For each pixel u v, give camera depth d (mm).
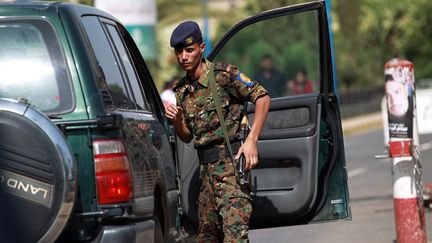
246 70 149125
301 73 109625
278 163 23969
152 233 19281
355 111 134000
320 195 24047
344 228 36125
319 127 23859
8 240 17328
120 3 48812
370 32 182250
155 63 119062
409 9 185000
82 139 18047
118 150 18109
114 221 18234
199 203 22672
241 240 21828
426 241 29344
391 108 28719
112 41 21188
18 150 17203
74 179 17203
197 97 22188
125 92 20672
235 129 22156
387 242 32375
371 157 72688
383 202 43688
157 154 20688
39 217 17250
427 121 40000
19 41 18703
